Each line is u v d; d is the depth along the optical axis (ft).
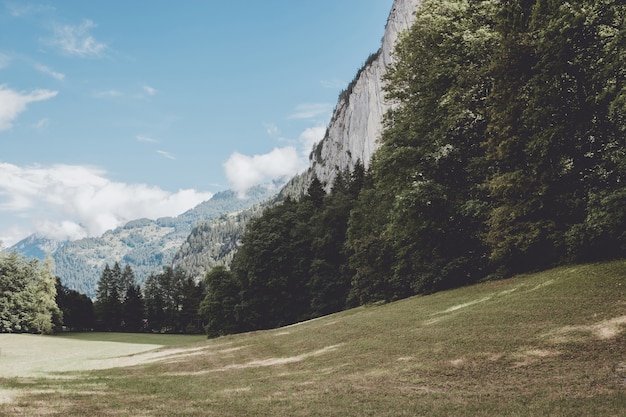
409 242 120.16
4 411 34.88
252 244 224.94
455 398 35.37
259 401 39.11
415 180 110.32
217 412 35.29
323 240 209.77
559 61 71.77
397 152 110.63
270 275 219.20
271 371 57.47
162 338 273.75
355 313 122.62
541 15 76.38
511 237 85.81
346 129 593.01
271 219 237.86
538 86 74.02
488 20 97.09
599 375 36.04
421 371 45.14
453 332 58.34
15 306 322.55
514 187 81.35
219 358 75.72
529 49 76.84
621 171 72.84
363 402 36.47
